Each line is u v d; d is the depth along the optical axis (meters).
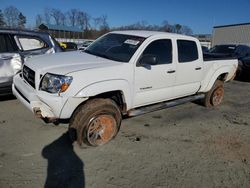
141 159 3.53
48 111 3.38
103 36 5.07
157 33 4.50
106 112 3.68
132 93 3.99
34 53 5.41
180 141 4.22
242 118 5.69
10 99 5.58
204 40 52.12
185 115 5.58
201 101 6.22
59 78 3.28
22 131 4.11
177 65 4.65
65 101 3.28
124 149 3.77
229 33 35.97
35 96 3.43
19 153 3.45
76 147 3.72
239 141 4.41
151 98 4.38
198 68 5.18
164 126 4.82
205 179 3.19
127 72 3.82
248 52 11.83
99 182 2.97
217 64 5.78
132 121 4.93
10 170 3.06
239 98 7.65
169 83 4.61
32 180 2.91
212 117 5.59
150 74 4.16
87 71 3.44
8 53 5.04
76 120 3.50
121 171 3.21
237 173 3.38
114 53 4.24
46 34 5.73
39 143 3.77
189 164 3.51
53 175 3.03
